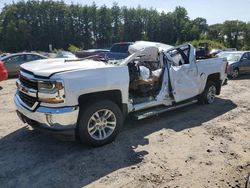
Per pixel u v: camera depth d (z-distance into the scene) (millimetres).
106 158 4539
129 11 100438
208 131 5738
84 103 4754
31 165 4340
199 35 105312
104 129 4969
